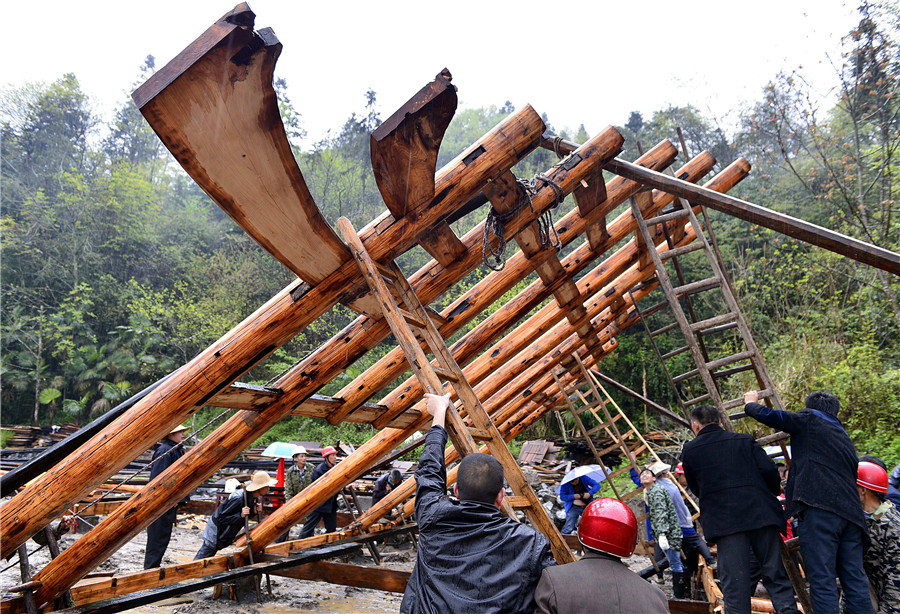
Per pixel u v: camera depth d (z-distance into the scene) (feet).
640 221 16.39
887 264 13.14
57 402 104.83
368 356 88.79
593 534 7.24
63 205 131.85
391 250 11.78
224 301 112.78
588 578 6.89
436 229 13.16
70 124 159.43
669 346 77.46
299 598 21.43
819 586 11.35
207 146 7.64
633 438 56.08
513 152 11.98
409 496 26.14
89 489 10.52
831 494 11.61
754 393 14.69
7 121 151.02
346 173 144.66
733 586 12.00
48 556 25.00
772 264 62.95
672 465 48.57
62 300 120.88
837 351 44.86
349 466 20.21
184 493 13.33
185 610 19.34
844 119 60.23
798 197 75.66
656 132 109.81
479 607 6.81
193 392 10.86
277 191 8.82
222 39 6.63
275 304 11.31
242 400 12.41
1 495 10.19
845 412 39.19
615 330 31.35
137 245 135.74
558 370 32.12
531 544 7.27
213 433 13.50
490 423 11.32
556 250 17.21
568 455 54.49
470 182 11.78
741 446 12.73
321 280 11.30
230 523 21.81
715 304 71.31
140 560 26.45
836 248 13.53
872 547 12.60
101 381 104.12
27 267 123.34
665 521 21.56
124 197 139.13
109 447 10.41
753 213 14.07
